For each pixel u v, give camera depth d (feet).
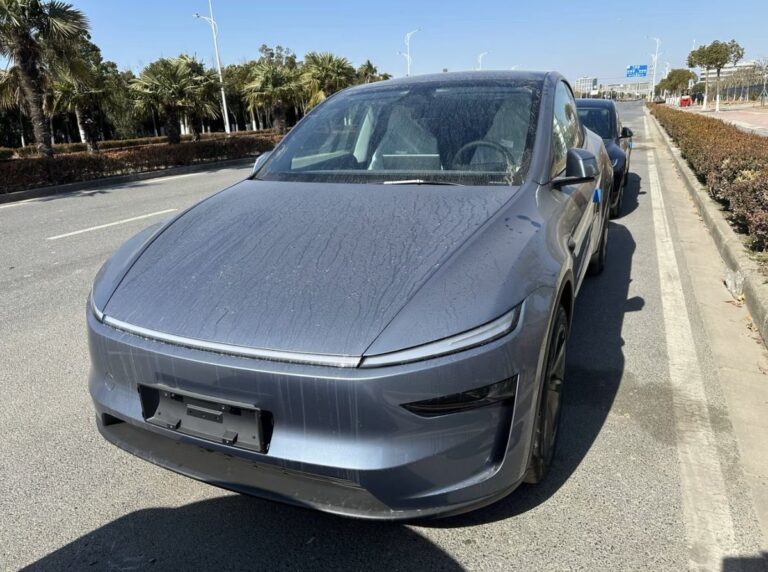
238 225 8.20
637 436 9.23
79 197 42.98
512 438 6.30
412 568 6.81
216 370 6.08
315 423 5.89
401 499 5.89
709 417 9.74
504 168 9.13
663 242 21.31
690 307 14.75
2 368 12.49
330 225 7.80
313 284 6.61
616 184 24.44
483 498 6.22
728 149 26.18
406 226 7.55
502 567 6.77
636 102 295.48
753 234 17.99
